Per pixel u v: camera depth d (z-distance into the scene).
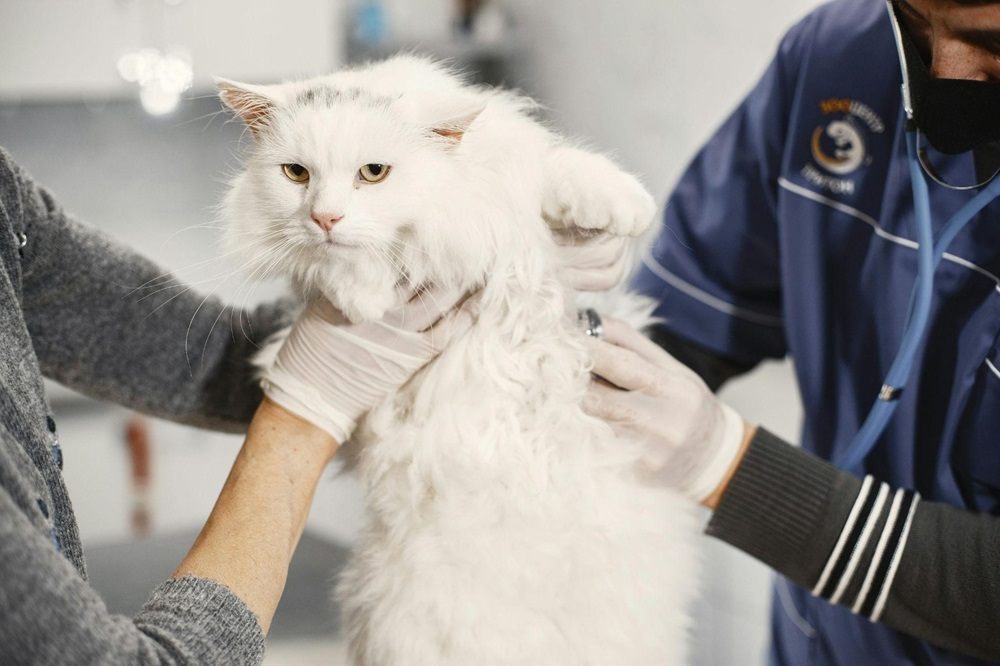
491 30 2.50
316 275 0.84
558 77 2.50
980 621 0.84
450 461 0.83
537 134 0.87
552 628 0.85
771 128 1.12
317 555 2.01
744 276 1.18
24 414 0.67
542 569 0.84
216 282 1.10
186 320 1.00
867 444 0.94
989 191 0.86
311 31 2.10
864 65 1.01
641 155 2.27
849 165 1.03
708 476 0.90
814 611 1.09
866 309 1.01
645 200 0.82
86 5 1.90
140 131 2.35
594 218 0.81
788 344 1.13
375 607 0.89
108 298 0.95
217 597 0.67
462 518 0.84
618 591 0.87
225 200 0.89
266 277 0.89
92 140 2.34
